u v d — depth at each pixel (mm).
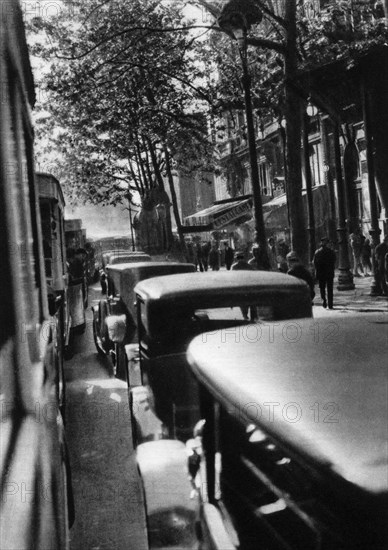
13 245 2871
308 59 20812
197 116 26828
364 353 2260
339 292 21484
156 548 3094
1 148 2873
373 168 20094
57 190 12250
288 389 2061
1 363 2684
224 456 2775
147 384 5199
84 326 16047
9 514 1815
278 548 2205
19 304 2838
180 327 4988
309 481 1838
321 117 30625
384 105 19469
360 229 27359
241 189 47500
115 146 38594
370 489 1517
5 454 2191
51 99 28125
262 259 15688
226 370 2453
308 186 24531
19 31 3891
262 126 36438
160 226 35062
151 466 3373
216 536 2600
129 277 8938
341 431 1747
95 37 24000
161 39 24703
